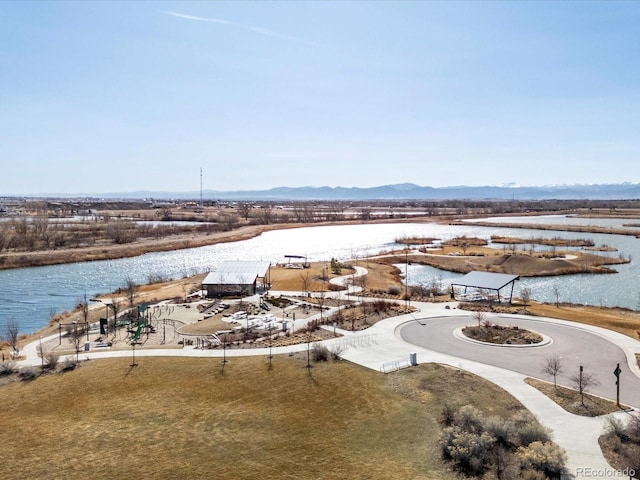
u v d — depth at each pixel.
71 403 36.66
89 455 29.73
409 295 73.81
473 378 39.06
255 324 56.56
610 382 38.50
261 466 28.42
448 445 29.47
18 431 32.78
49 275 102.12
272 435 31.86
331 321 57.03
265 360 44.12
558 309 64.94
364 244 151.12
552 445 28.03
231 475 27.59
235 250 140.00
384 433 32.06
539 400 35.31
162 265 115.12
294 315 61.34
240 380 40.03
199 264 116.25
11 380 41.00
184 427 32.88
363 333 52.19
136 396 37.44
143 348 48.75
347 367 42.19
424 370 41.12
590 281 92.81
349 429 32.59
